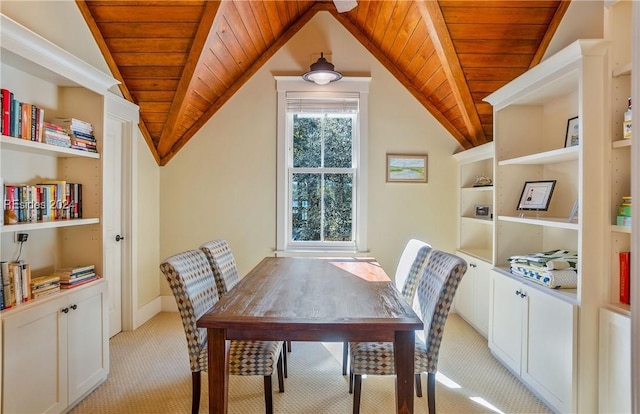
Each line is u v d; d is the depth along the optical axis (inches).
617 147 69.3
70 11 95.3
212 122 142.3
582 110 70.9
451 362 100.5
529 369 85.4
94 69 84.1
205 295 80.7
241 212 143.2
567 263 81.9
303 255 142.6
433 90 136.2
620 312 65.9
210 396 57.2
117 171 121.0
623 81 70.0
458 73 117.3
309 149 146.5
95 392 84.5
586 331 70.2
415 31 116.6
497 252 106.3
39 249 83.4
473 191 141.8
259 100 141.9
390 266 143.0
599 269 70.3
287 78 140.3
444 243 143.4
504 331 97.0
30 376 66.4
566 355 72.6
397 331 55.9
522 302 88.2
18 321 63.9
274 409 78.4
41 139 74.3
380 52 141.1
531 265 88.6
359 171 142.3
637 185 51.7
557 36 102.1
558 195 100.0
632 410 52.2
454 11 102.0
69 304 76.5
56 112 87.5
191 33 106.6
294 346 113.7
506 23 104.3
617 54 69.7
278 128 141.9
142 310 130.9
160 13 102.0
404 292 88.4
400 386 56.2
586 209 70.6
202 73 121.0
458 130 142.3
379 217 143.3
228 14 105.0
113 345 111.7
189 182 142.8
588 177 70.7
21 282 68.5
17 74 76.3
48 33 87.5
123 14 102.7
